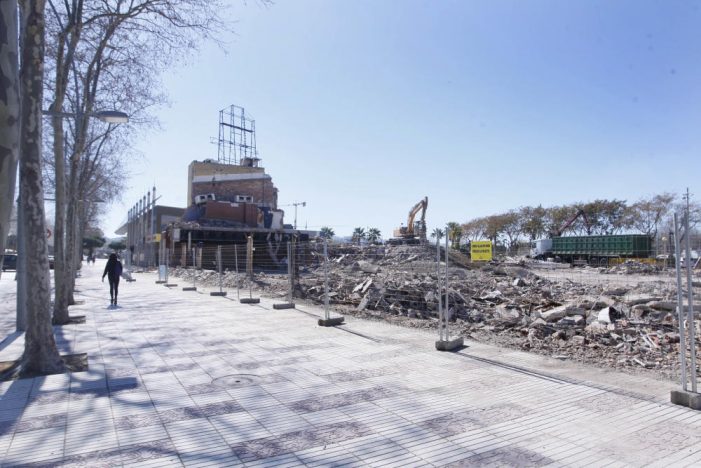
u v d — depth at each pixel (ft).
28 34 23.67
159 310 48.73
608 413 17.66
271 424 16.66
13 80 4.21
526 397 19.54
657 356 26.21
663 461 13.78
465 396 19.70
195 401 19.20
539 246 160.56
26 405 18.84
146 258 208.03
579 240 149.89
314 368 24.36
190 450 14.56
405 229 147.95
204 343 31.04
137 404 18.88
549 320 35.42
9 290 79.97
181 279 105.91
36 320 24.06
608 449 14.57
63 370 24.02
